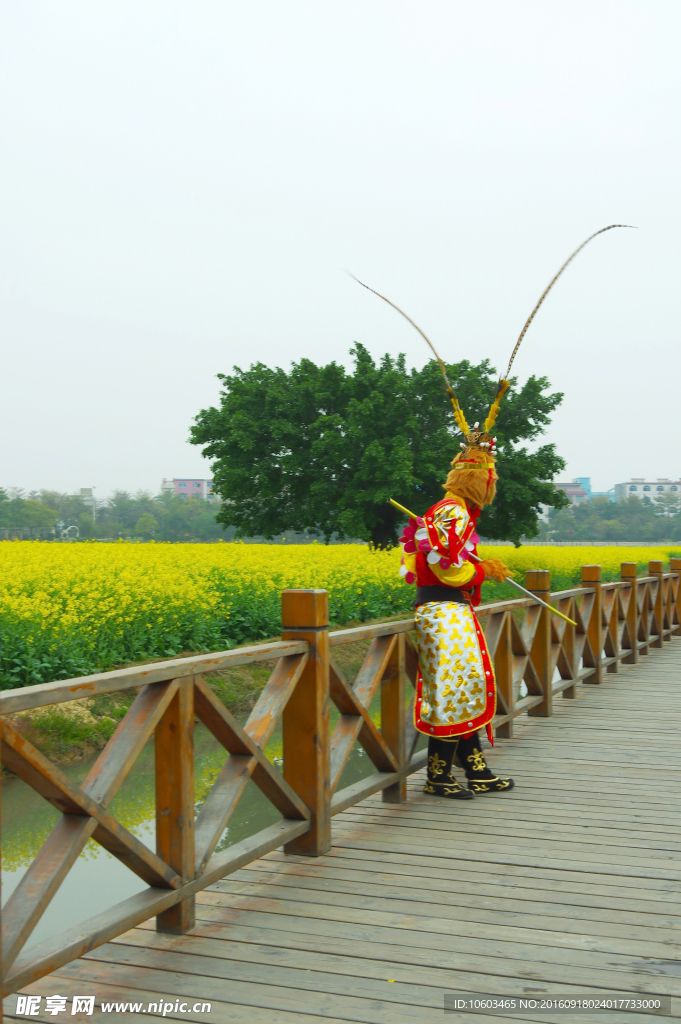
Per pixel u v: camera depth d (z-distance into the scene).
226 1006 2.26
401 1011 2.22
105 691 2.17
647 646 10.27
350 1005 2.26
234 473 28.31
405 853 3.44
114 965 2.49
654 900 2.96
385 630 3.88
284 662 3.30
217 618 10.09
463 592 4.15
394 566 17.08
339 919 2.80
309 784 3.38
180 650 9.23
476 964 2.49
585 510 132.00
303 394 28.45
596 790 4.41
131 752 2.34
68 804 2.13
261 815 5.12
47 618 8.20
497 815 3.97
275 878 3.17
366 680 3.97
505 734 5.67
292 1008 2.24
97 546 23.11
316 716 3.33
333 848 3.50
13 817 5.30
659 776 4.70
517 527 28.67
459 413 4.24
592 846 3.53
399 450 25.34
